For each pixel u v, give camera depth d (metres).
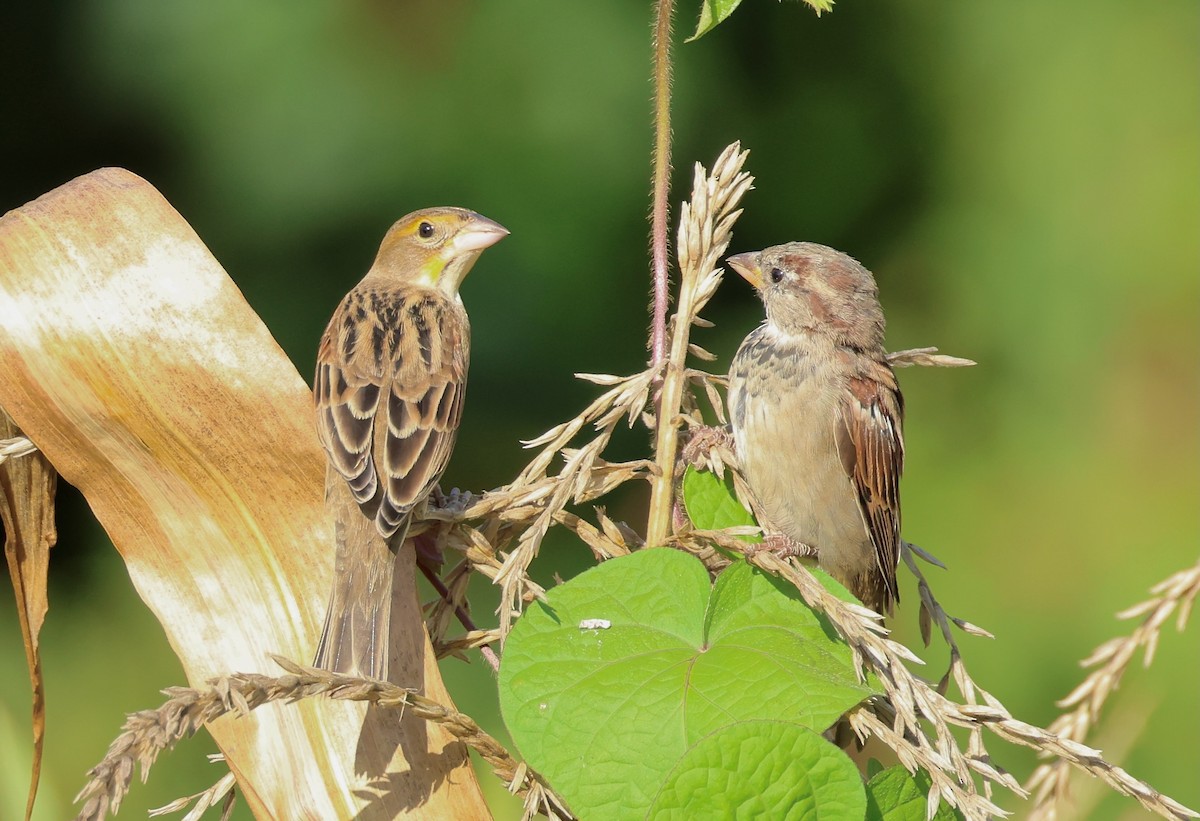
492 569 4.43
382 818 4.07
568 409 15.88
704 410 8.33
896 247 18.48
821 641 4.20
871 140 18.36
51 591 14.33
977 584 15.52
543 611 4.05
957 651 4.77
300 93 15.50
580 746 3.85
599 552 4.45
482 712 11.93
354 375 5.44
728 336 17.55
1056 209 17.73
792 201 18.28
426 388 5.45
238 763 4.13
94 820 2.85
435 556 4.57
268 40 15.47
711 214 4.56
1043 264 17.55
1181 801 11.70
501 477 15.45
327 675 3.42
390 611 4.35
